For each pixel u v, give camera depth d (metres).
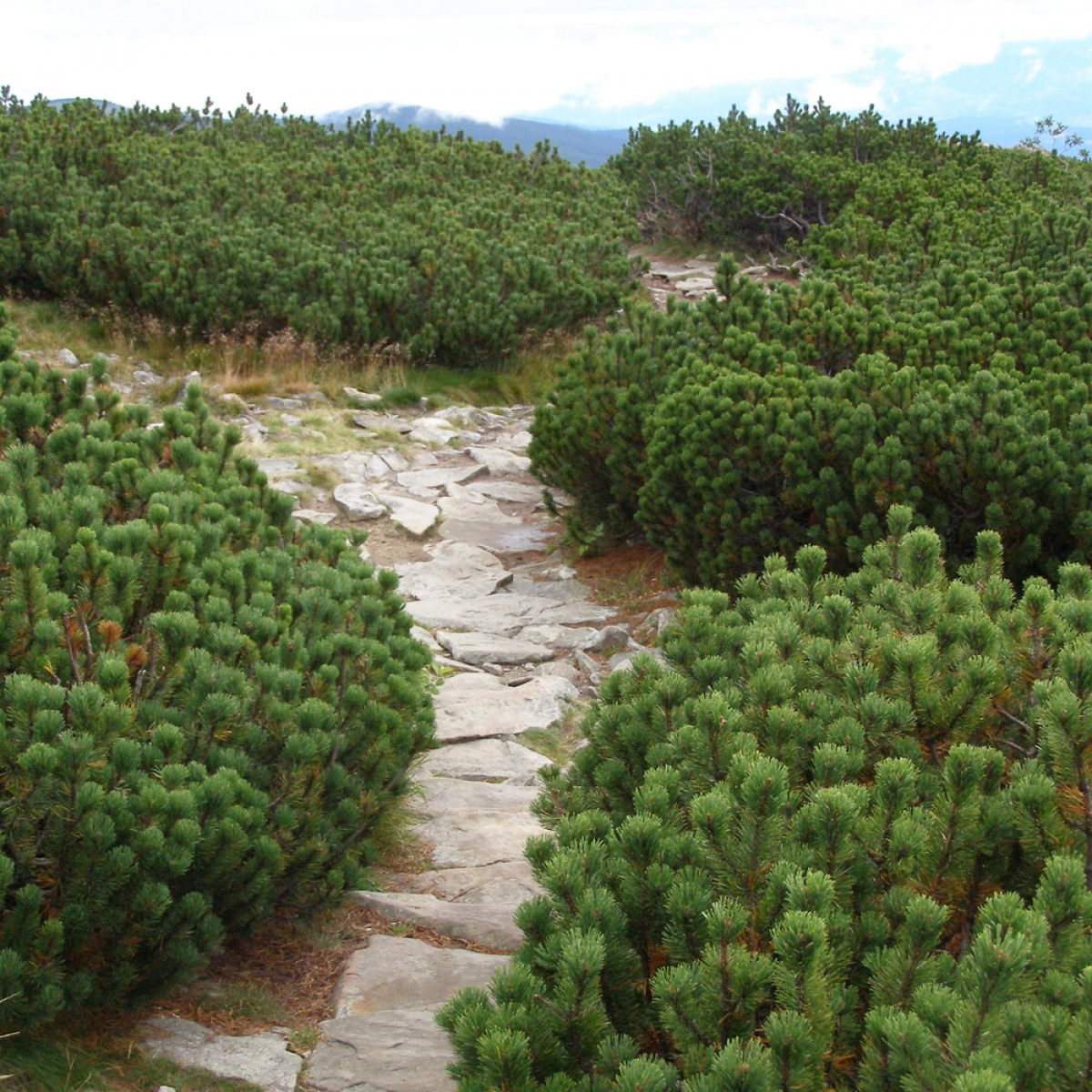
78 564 4.07
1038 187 21.17
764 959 2.39
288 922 4.19
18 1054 3.05
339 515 10.87
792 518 7.66
